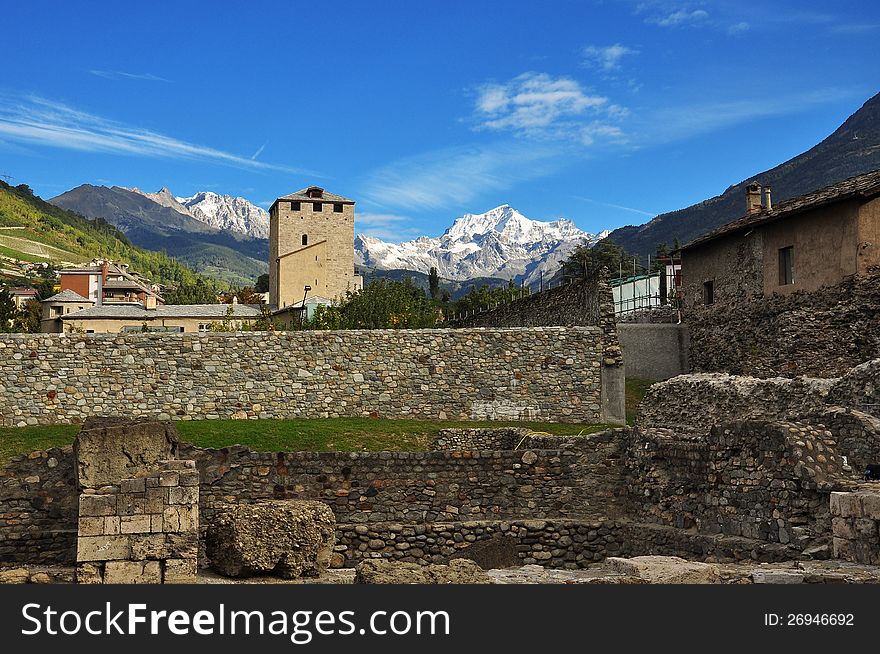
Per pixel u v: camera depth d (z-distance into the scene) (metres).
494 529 19.91
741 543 16.03
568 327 33.59
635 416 31.97
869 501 13.20
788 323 33.03
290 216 116.94
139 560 14.45
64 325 91.44
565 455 20.86
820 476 15.02
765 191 40.25
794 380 23.67
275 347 32.97
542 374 33.31
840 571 12.73
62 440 29.33
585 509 20.69
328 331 33.22
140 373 32.59
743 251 36.91
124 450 14.82
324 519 15.16
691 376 29.09
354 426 30.86
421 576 12.57
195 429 29.94
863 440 17.12
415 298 70.94
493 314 49.62
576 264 96.75
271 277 121.44
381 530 19.77
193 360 32.75
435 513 20.44
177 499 14.62
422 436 30.09
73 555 19.14
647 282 55.72
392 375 33.12
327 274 117.06
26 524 19.41
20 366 32.22
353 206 118.44
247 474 20.12
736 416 25.09
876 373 20.34
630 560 14.02
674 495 18.89
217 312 93.44
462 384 33.16
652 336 40.44
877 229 30.62
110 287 135.88
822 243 32.28
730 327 37.06
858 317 30.67
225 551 14.70
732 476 16.95
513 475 20.80
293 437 29.33
